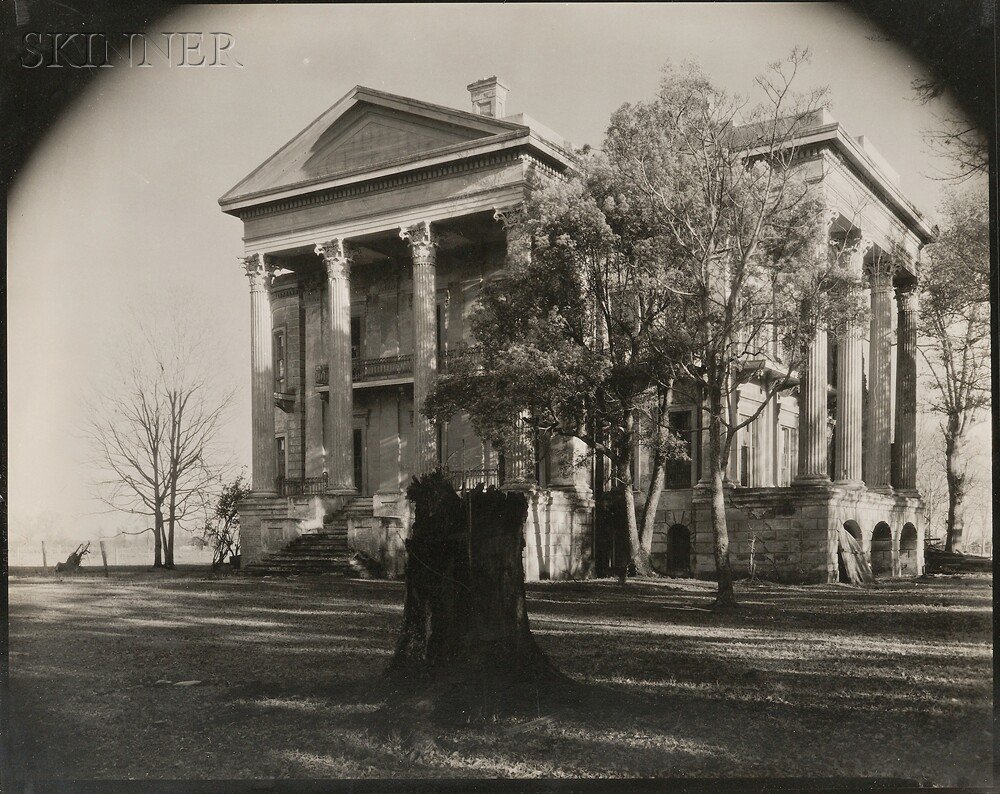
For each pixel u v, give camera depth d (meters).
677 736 7.61
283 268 39.03
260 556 31.73
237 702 9.14
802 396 29.19
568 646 12.55
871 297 32.38
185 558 45.72
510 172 32.03
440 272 37.25
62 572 32.94
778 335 21.89
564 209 23.92
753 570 28.27
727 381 22.94
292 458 41.47
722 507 19.47
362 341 39.44
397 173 33.78
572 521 30.58
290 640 13.77
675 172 22.23
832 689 9.54
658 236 22.77
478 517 8.82
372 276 39.41
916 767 6.84
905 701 8.93
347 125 35.47
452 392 26.25
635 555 27.03
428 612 8.70
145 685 10.30
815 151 27.28
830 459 36.47
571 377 23.88
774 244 21.50
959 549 32.69
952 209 22.02
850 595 22.27
